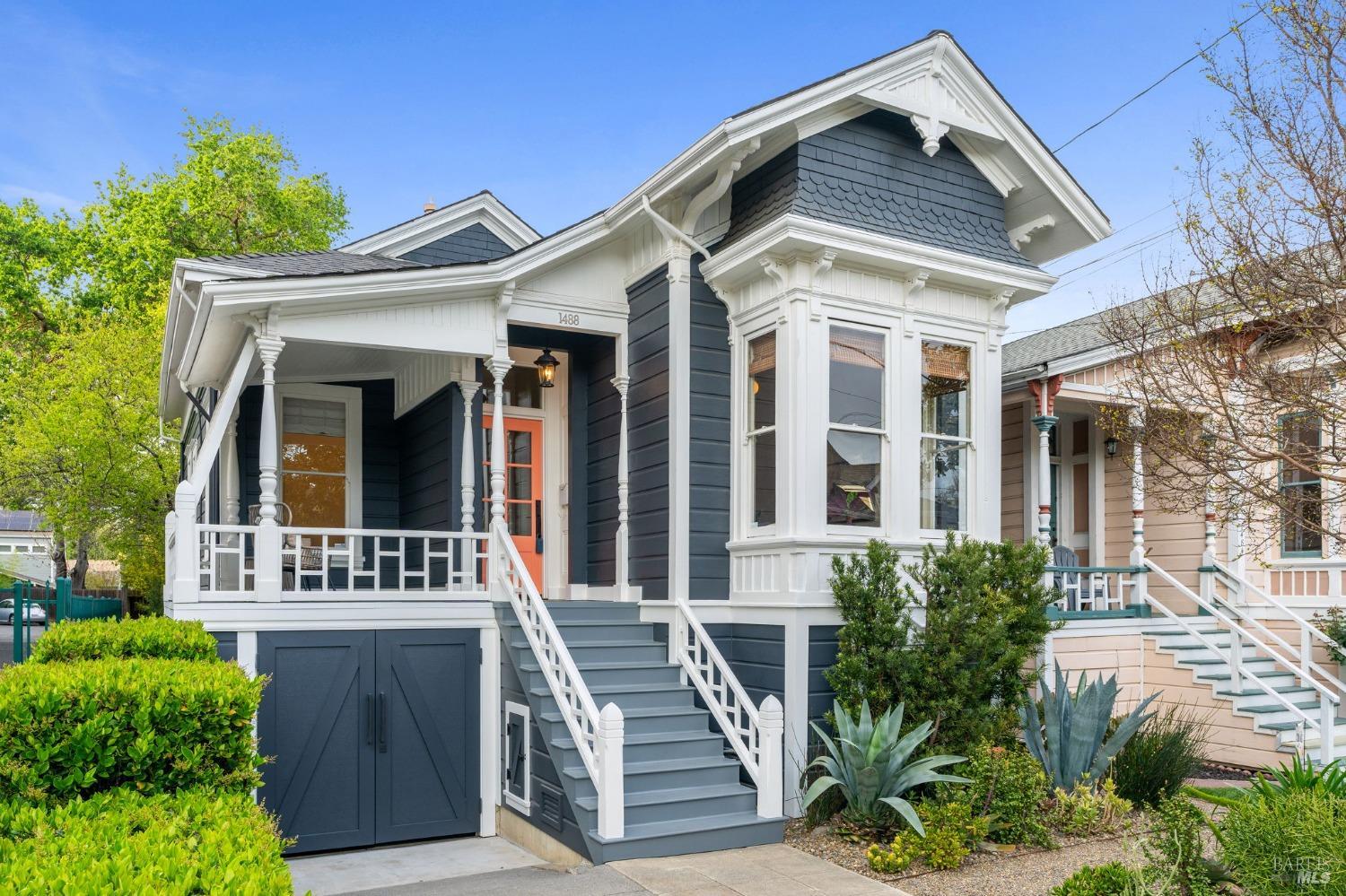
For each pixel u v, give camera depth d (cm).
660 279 952
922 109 927
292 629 841
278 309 850
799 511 838
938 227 952
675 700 864
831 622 845
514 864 789
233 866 273
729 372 945
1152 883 491
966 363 955
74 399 2202
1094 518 1363
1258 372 768
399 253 1388
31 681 433
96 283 3000
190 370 1052
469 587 938
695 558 909
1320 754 955
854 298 881
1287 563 1153
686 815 741
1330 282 717
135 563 2295
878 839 720
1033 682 821
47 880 249
